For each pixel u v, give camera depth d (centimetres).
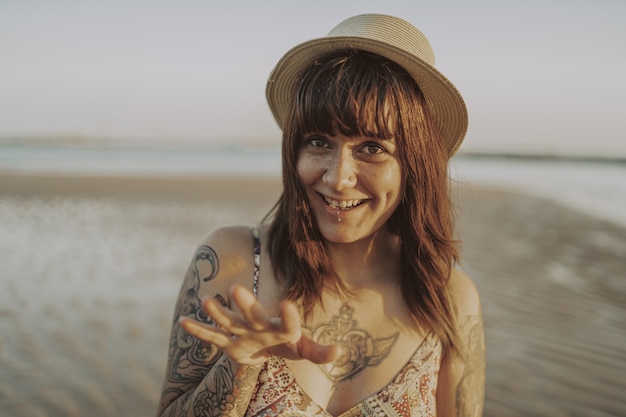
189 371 143
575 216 1247
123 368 423
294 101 136
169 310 548
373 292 153
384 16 145
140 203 1284
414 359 147
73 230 939
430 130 144
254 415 134
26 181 1703
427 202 147
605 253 834
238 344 108
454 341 152
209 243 153
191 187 1625
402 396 143
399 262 158
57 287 615
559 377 416
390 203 140
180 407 138
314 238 146
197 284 148
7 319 516
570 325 518
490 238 921
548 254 809
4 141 4766
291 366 137
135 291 605
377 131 130
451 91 145
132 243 837
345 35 142
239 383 129
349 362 145
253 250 152
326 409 140
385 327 150
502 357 448
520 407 373
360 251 155
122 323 511
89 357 440
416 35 147
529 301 582
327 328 147
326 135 133
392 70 136
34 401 371
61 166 2466
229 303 148
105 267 699
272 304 147
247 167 2709
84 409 364
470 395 156
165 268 698
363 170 134
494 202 1456
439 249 154
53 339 473
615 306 573
